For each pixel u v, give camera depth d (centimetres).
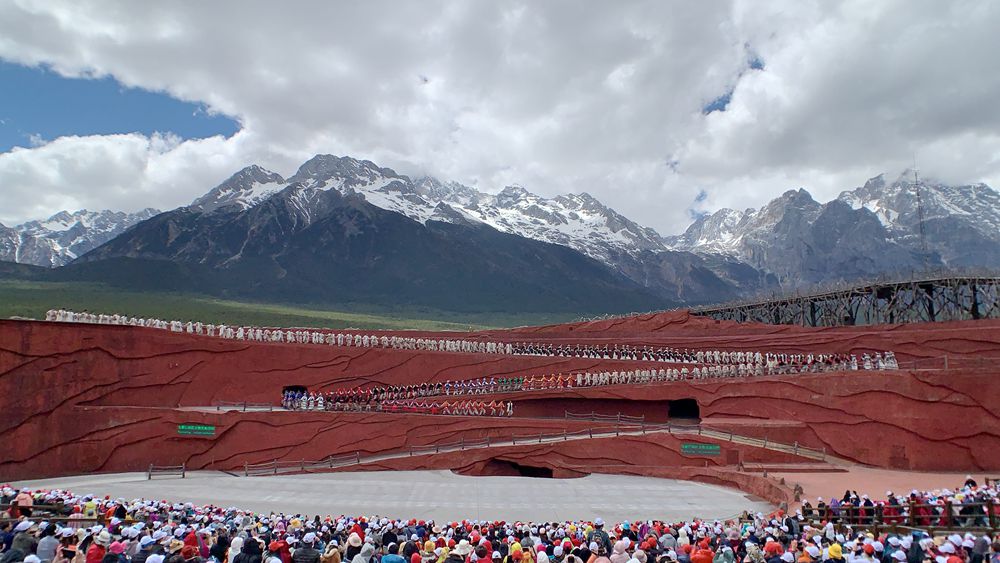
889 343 5888
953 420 4422
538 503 3712
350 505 3622
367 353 6081
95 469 4722
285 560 1780
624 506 3634
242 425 5078
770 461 4681
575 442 5084
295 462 5025
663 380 5912
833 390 4891
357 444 5234
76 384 4819
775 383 5228
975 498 2558
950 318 7225
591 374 6128
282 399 5694
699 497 3916
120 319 5744
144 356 5188
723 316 8906
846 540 2020
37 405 4631
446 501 3756
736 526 2720
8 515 2358
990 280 6538
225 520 2522
